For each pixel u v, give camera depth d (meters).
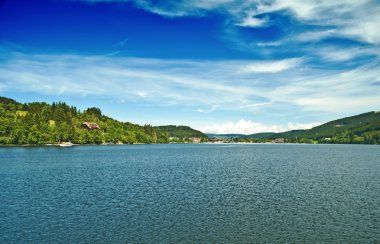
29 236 26.92
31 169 77.81
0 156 123.88
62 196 43.00
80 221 31.12
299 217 32.84
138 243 25.42
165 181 57.47
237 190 48.00
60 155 132.88
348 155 153.12
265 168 83.31
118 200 40.59
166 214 33.75
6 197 42.22
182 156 140.62
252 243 25.67
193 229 28.88
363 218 32.62
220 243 25.58
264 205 38.09
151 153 165.88
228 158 127.75
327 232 28.28
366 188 50.28
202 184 53.94
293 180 59.25
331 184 54.22
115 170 76.69
